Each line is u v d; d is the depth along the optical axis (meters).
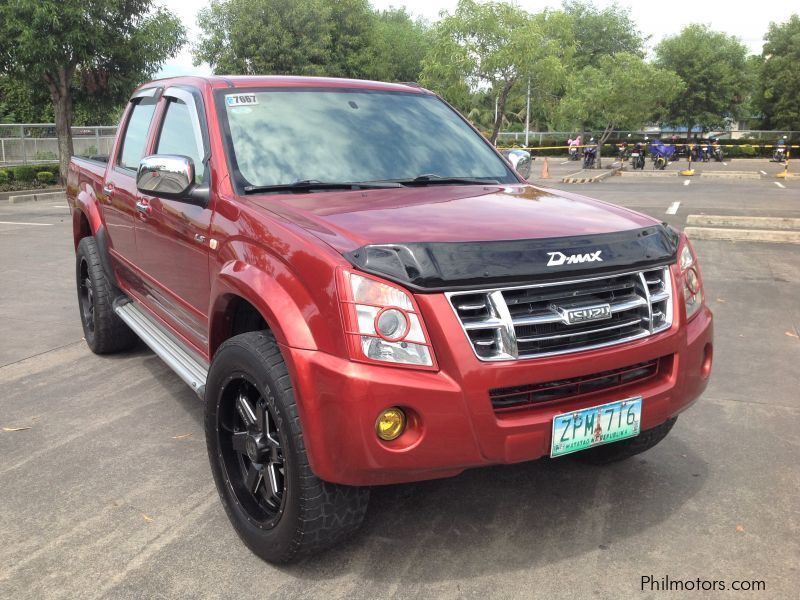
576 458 3.66
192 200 3.30
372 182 3.40
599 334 2.64
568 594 2.57
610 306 2.60
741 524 3.05
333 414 2.34
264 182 3.25
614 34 58.12
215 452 2.95
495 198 3.16
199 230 3.28
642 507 3.19
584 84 31.17
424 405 2.33
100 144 24.53
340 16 34.47
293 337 2.44
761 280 8.00
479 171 3.79
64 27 18.31
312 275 2.45
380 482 2.40
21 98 31.34
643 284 2.71
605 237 2.67
